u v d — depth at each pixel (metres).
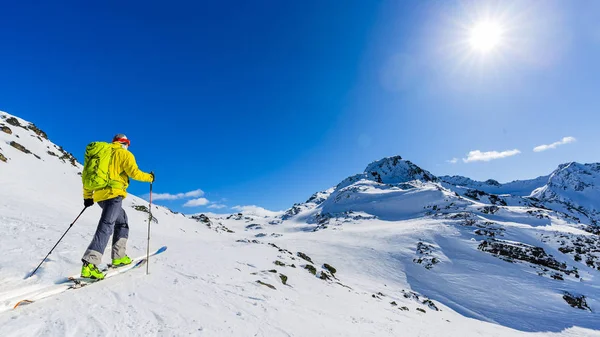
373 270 52.84
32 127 46.31
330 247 66.06
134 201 45.56
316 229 126.88
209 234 53.44
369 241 71.69
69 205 25.39
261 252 18.92
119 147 5.25
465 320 31.11
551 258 57.03
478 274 51.31
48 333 3.14
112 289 4.77
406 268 53.91
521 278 50.00
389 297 32.22
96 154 4.96
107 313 3.89
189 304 4.99
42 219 11.48
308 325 6.06
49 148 44.31
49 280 4.59
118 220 5.82
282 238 84.69
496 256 58.25
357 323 8.52
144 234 18.80
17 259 5.39
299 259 23.08
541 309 40.50
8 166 28.44
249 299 6.66
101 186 4.93
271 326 5.20
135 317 3.98
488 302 42.22
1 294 3.66
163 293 5.15
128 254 8.00
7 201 15.27
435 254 59.25
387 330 9.24
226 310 5.30
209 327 4.27
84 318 3.62
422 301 36.31
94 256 4.67
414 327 12.57
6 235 7.29
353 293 18.94
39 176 31.25
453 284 47.75
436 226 78.06
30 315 3.43
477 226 75.44
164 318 4.16
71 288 4.43
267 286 9.39
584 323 36.59
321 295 12.32
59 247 6.88
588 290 46.41
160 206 58.28
